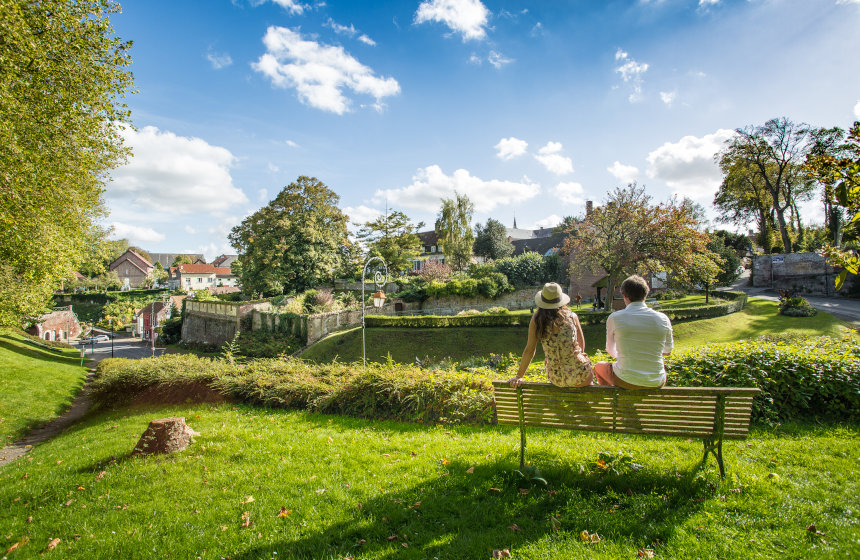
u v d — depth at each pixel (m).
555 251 49.75
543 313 4.15
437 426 6.78
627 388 3.91
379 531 3.44
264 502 4.07
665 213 26.27
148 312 57.53
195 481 4.64
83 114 12.52
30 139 11.95
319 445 5.68
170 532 3.65
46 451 7.71
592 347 25.39
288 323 37.34
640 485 3.80
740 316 25.84
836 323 22.08
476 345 28.58
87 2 12.24
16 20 10.26
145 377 11.95
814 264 36.22
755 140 41.34
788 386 5.92
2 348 23.88
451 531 3.36
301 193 46.78
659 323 3.89
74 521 3.96
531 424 4.26
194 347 46.47
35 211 12.97
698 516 3.27
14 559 3.35
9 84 10.59
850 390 5.70
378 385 7.96
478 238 64.38
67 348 44.53
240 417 8.22
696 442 4.81
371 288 47.72
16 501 4.53
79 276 82.62
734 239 54.12
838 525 3.03
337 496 4.07
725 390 3.67
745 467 4.05
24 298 18.94
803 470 3.97
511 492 3.86
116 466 5.29
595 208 29.16
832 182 4.58
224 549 3.34
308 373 10.18
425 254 69.94
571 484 3.92
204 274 97.56
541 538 3.14
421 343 29.88
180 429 5.89
